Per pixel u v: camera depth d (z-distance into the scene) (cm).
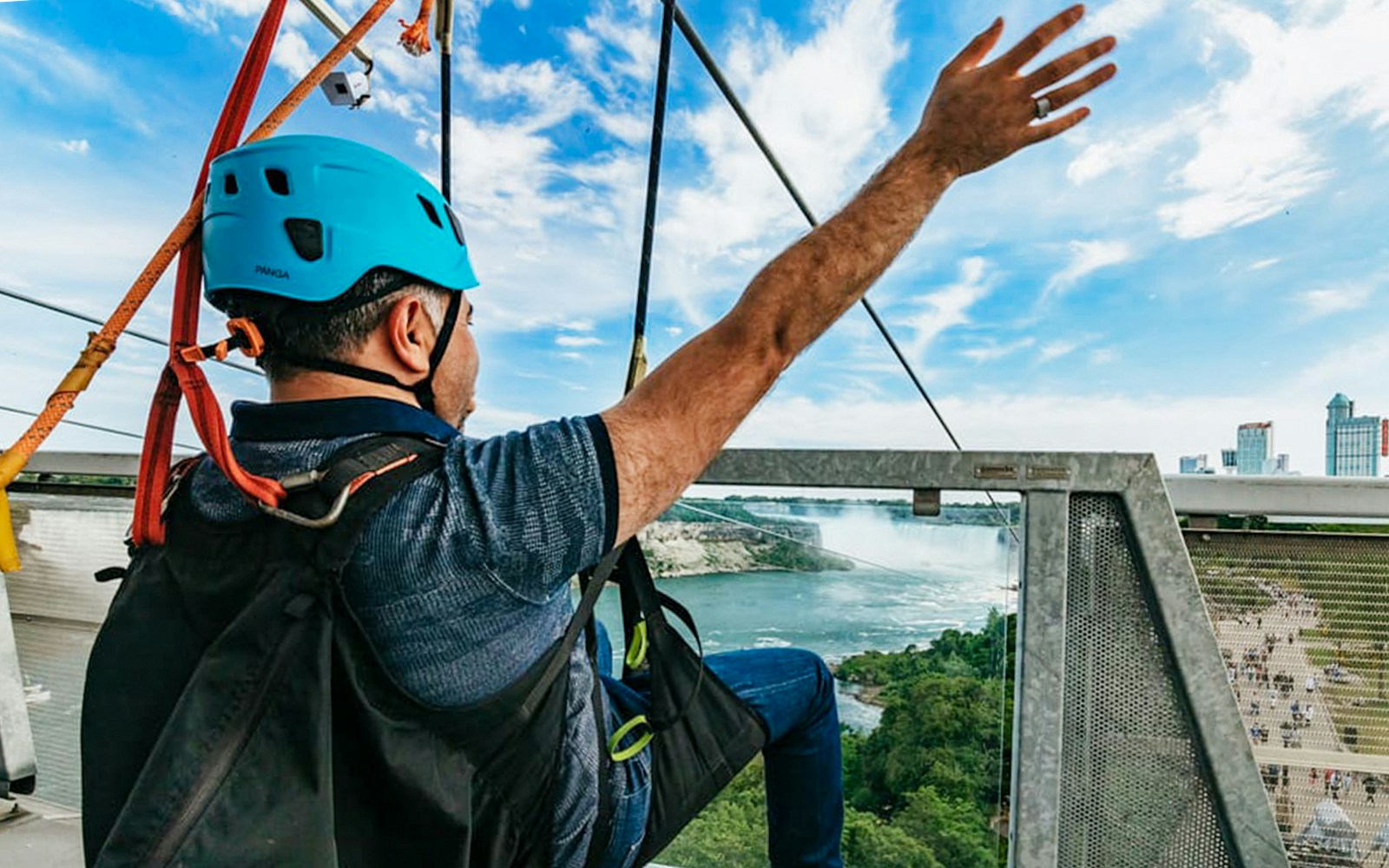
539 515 82
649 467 87
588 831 108
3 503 80
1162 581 126
